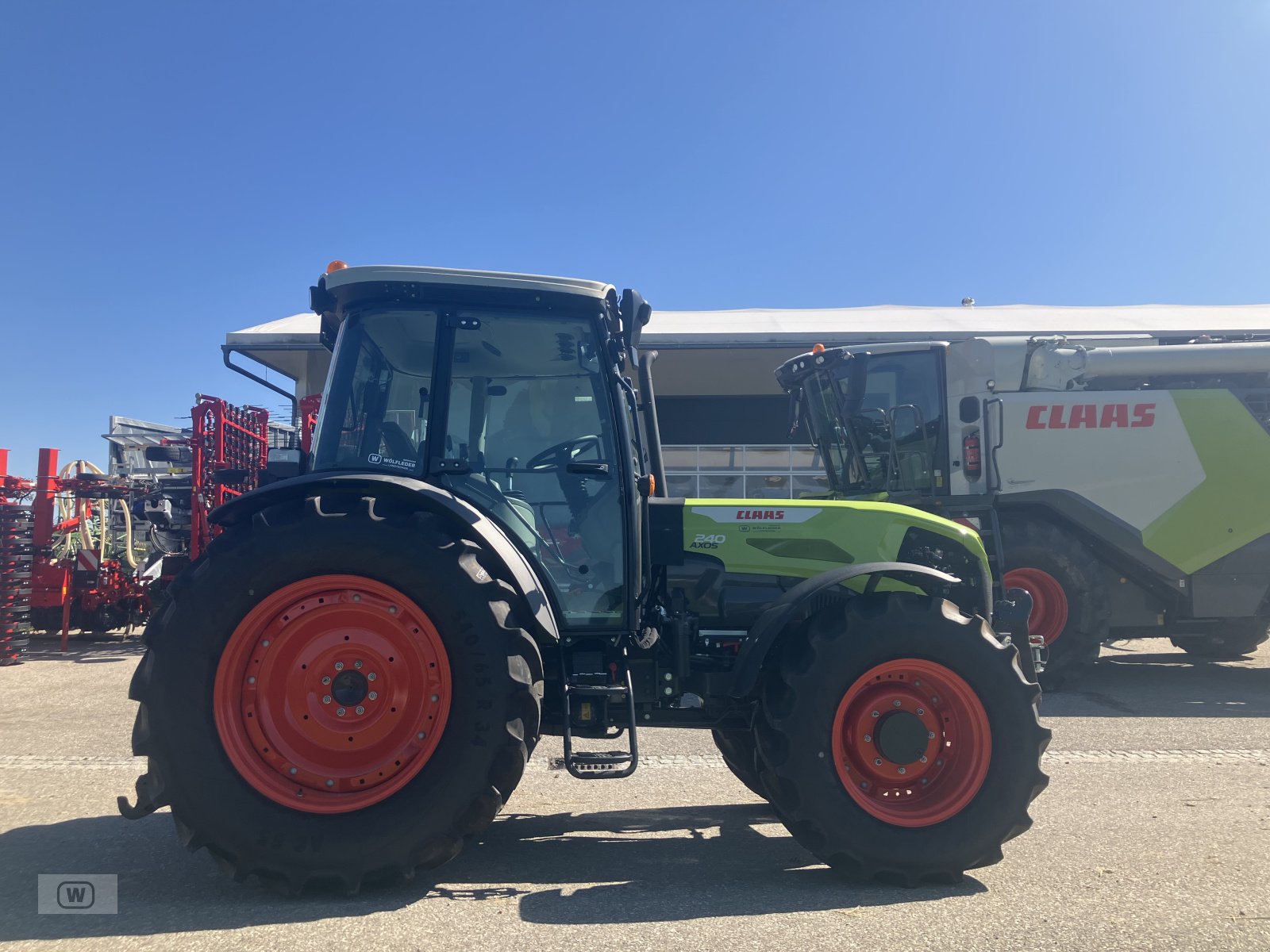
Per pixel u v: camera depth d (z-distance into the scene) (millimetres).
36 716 5719
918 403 7395
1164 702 6391
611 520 3371
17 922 2549
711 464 12164
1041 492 7074
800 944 2439
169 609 2838
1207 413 7148
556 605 3244
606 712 3271
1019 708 3008
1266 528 7086
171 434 13148
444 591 2824
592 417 3418
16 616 8445
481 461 3344
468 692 2795
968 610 3660
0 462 8039
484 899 2773
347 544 2820
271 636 2830
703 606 3639
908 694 3076
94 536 10109
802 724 2975
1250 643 8180
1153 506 7098
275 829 2697
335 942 2416
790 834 3324
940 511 7176
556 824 3637
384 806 2752
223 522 3023
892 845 2893
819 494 12148
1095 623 6852
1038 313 15172
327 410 3324
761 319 14461
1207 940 2484
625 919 2609
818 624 3107
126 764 4469
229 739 2756
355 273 3301
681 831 3564
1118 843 3371
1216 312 14789
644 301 3439
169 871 2982
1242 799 3961
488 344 3395
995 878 2994
